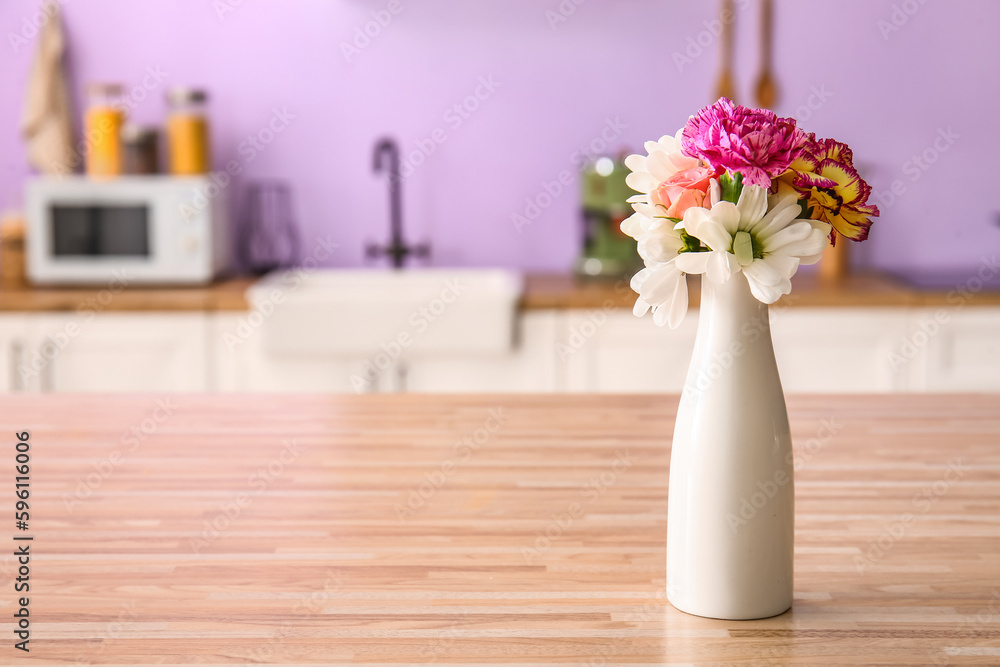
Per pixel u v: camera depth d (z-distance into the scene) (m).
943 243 3.23
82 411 1.53
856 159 3.20
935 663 0.73
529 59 3.17
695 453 0.80
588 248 2.96
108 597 0.85
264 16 3.16
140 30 3.16
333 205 3.23
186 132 3.01
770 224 0.74
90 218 2.84
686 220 0.73
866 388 2.64
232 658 0.75
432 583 0.88
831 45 3.15
